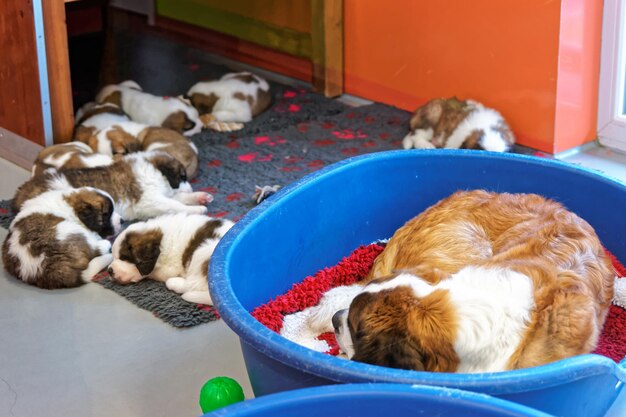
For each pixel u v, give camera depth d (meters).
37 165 4.30
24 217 3.59
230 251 2.87
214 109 5.36
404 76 5.38
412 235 3.06
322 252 3.56
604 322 2.85
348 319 2.42
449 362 2.27
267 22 5.99
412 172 3.71
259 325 2.35
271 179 4.48
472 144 4.50
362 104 5.63
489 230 2.97
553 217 2.93
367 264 3.53
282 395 2.04
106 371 2.99
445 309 2.30
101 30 6.54
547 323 2.37
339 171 3.52
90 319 3.30
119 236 3.54
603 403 2.53
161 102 5.12
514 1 4.57
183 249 3.46
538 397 2.19
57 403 2.83
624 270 3.34
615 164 4.60
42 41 4.39
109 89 5.27
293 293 3.29
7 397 2.86
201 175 4.55
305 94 5.77
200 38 6.46
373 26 5.43
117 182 4.08
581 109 4.67
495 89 4.84
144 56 6.29
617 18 4.48
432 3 5.02
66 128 4.59
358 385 2.04
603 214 3.44
